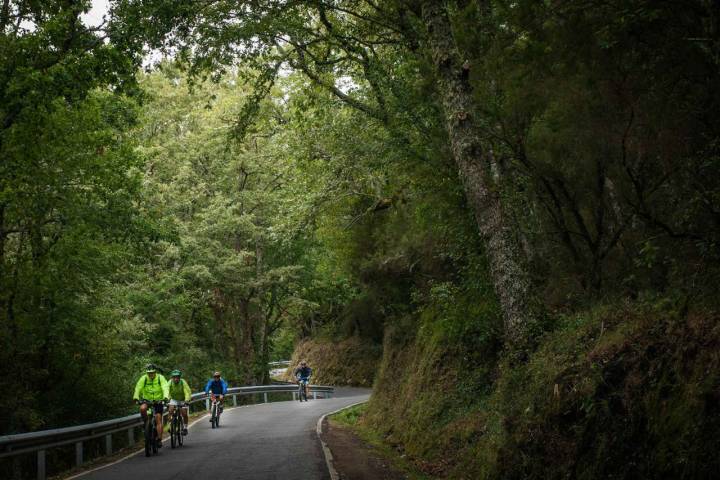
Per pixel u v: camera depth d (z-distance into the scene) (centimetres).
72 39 1332
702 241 634
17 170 1527
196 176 3881
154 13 1328
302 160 2339
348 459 1312
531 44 899
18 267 1759
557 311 1078
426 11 1139
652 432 559
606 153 905
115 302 2231
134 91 1445
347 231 2673
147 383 1470
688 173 728
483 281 1248
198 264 3597
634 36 765
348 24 1720
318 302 4512
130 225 1836
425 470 1223
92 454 1834
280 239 2880
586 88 867
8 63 1260
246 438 1689
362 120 1912
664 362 599
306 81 2103
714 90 709
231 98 3569
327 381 4706
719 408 486
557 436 726
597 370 687
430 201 1453
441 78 1118
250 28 1482
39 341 1764
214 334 4366
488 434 1038
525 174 1108
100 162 1731
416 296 1938
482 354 1454
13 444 1098
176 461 1277
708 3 653
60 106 1543
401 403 1834
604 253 959
